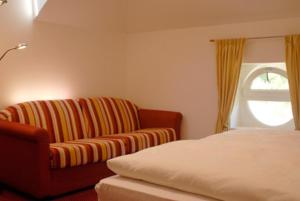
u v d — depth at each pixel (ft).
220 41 12.84
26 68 11.87
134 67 15.72
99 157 10.43
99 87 14.70
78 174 10.16
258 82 13.26
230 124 13.07
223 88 12.75
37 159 9.10
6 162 10.16
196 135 13.92
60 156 9.43
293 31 11.52
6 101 11.35
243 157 5.84
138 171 5.68
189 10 13.01
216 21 12.98
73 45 13.47
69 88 13.41
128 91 15.99
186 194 5.15
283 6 11.23
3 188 10.38
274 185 4.52
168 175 5.35
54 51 12.76
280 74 12.71
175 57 14.33
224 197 4.72
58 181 9.59
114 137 11.76
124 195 5.51
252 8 11.76
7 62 11.32
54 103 12.05
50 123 11.45
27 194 9.71
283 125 12.78
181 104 14.28
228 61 12.62
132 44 15.71
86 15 13.23
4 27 11.17
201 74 13.65
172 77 14.48
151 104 15.23
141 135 12.01
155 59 14.97
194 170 5.22
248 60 12.50
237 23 12.66
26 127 9.28
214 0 12.12
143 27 14.97
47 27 12.47
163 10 13.55
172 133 13.33
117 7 13.91
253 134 8.51
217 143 7.14
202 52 13.57
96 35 14.42
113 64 15.33
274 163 5.45
